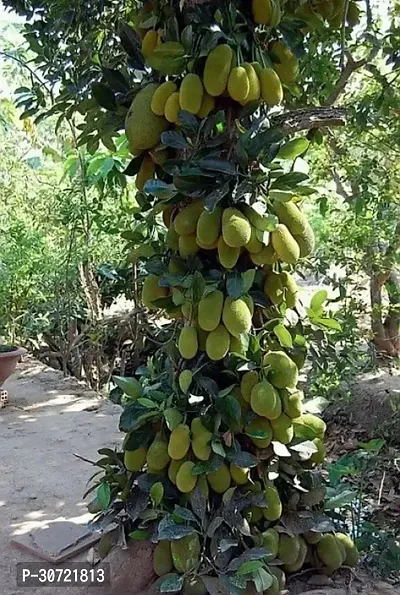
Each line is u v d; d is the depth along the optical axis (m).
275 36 2.10
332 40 3.21
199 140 1.92
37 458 3.76
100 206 5.53
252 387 2.04
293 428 2.19
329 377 4.38
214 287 1.93
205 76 1.86
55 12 2.77
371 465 3.25
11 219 6.46
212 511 2.09
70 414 4.64
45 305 6.25
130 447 2.14
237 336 1.94
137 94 2.03
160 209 2.16
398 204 4.60
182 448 2.02
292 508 2.27
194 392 2.10
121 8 2.77
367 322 5.99
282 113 2.16
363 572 2.44
